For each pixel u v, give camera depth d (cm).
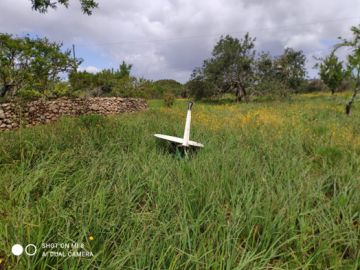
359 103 1711
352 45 1280
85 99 1219
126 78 2106
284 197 286
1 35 845
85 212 244
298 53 3216
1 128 734
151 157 425
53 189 281
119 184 310
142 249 200
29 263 179
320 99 2452
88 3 493
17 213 238
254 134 645
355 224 278
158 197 291
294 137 620
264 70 2961
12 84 908
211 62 3034
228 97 3447
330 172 390
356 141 579
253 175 374
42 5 462
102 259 192
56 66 1038
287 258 221
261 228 249
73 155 391
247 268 201
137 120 810
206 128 729
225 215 262
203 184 317
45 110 916
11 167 341
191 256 192
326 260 221
